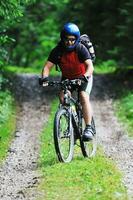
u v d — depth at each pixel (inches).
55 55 733.9
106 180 628.7
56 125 706.2
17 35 2800.2
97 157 768.3
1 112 1103.0
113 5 2085.4
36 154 824.3
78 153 809.5
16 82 1797.5
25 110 1317.7
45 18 3102.9
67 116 730.8
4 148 858.1
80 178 637.3
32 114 1261.1
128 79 1863.9
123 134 1008.9
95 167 685.9
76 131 753.6
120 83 1801.2
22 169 722.2
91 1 2101.4
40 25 3201.3
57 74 2090.3
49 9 2800.2
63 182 625.3
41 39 3464.6
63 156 722.2
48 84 727.7
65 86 727.7
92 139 756.0
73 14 2161.7
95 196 570.9
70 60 732.7
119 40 2044.8
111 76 1990.7
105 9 2102.6
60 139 715.4
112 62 2436.0
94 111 1318.9
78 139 833.5
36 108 1352.1
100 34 2153.1
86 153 775.1
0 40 1064.2
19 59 3383.4
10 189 626.2
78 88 748.6
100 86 1768.0
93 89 1710.1
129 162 756.6
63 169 679.1
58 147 708.0
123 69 1984.5
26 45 3353.8
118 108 1336.1
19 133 1011.3
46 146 864.9
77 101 764.0
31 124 1127.6
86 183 618.5
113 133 1026.1
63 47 730.8
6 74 1775.3
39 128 1076.5
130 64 1958.7
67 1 2324.1
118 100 1462.8
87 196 572.4
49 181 631.8
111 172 665.0
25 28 2901.1
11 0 1000.2
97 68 2498.8
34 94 1603.1
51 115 1230.3
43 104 1419.8
